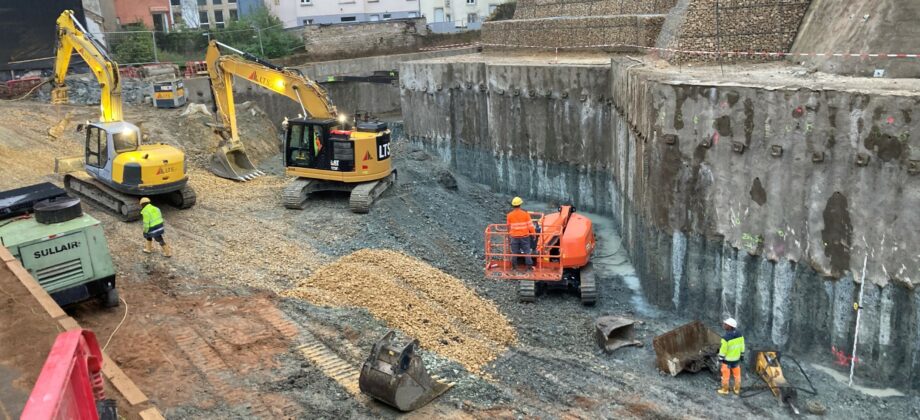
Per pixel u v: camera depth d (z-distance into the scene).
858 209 12.78
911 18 16.39
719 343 13.60
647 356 13.84
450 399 11.47
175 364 11.70
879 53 16.62
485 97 28.73
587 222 17.03
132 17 47.72
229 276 15.66
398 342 12.85
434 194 24.00
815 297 13.73
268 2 53.84
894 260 12.44
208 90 35.81
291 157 21.61
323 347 12.65
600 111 24.22
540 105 26.02
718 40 21.09
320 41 44.94
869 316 12.91
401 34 46.31
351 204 20.58
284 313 13.84
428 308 14.95
